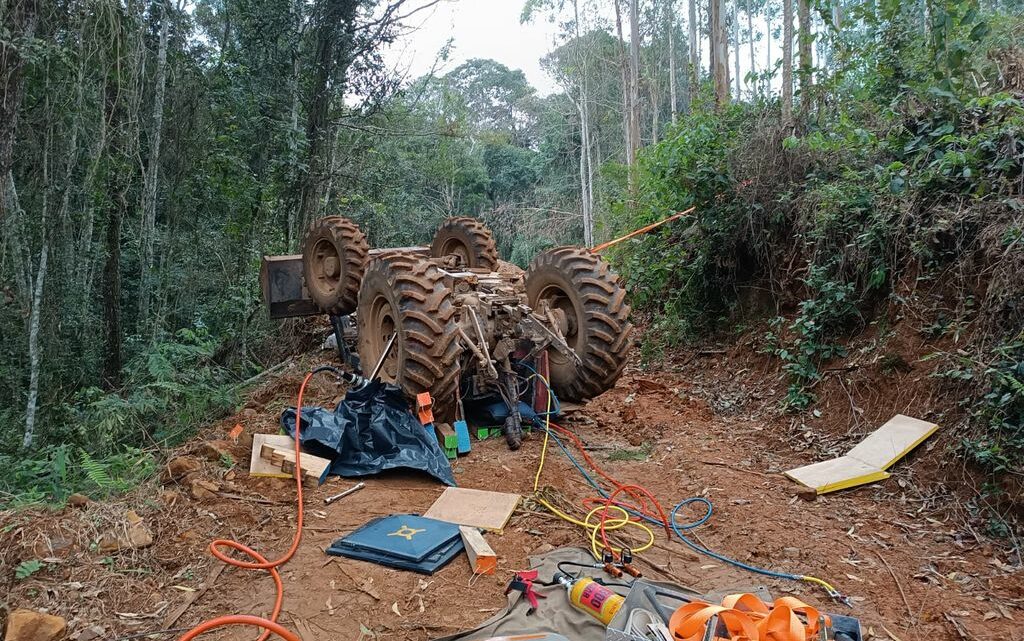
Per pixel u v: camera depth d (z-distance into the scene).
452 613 3.01
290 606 3.05
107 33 9.37
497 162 37.31
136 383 7.90
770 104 8.13
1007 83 5.95
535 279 5.98
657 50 31.27
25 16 7.72
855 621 2.81
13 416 8.82
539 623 2.89
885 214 5.72
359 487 4.27
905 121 6.16
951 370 4.79
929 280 5.38
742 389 6.82
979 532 3.95
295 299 8.02
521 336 5.40
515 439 5.18
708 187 7.96
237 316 11.08
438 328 4.83
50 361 9.62
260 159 12.88
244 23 12.80
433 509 3.97
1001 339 4.53
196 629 2.66
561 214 30.14
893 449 4.68
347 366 7.50
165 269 12.07
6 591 3.08
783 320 6.77
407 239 17.48
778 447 5.41
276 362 10.21
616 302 5.47
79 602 3.05
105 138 9.88
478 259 7.75
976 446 4.24
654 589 2.95
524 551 3.58
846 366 5.74
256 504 3.99
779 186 7.19
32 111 9.45
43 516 3.66
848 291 5.90
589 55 30.39
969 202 5.18
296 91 12.91
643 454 5.30
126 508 3.81
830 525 4.05
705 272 8.20
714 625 2.35
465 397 5.46
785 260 7.11
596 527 3.82
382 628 2.91
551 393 5.69
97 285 11.83
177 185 12.21
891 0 6.67
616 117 32.44
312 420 4.66
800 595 3.30
